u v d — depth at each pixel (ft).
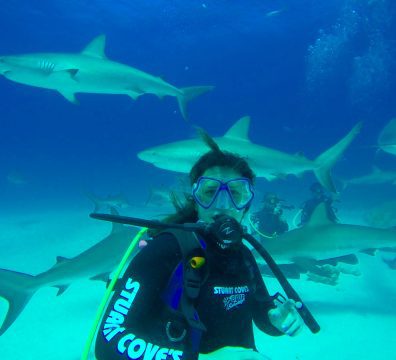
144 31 145.38
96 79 24.45
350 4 117.50
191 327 4.80
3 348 15.70
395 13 124.36
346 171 105.81
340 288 21.59
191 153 22.99
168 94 27.63
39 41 157.48
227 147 23.22
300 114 333.62
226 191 5.93
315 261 17.97
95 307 19.45
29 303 19.83
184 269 5.07
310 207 30.81
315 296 20.48
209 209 6.02
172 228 5.46
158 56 197.47
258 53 192.65
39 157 224.94
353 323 17.46
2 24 136.15
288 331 5.83
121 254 17.16
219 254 5.38
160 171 123.85
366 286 22.00
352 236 18.35
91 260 16.34
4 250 31.58
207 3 114.93
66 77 23.48
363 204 55.77
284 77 267.80
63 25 135.64
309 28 142.31
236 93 319.88
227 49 180.45
